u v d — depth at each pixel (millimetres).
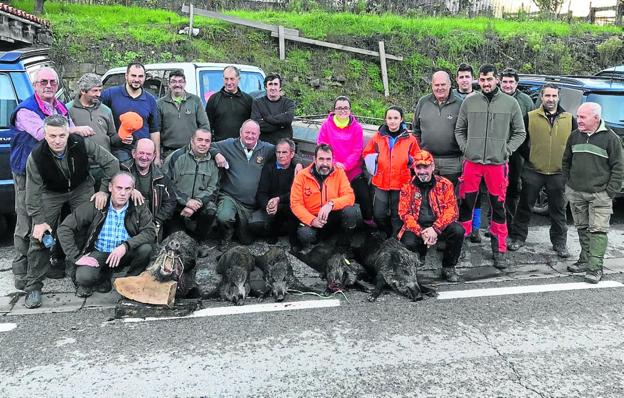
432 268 5387
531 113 5688
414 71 14430
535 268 5402
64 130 4219
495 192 5305
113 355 3605
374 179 5543
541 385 3260
